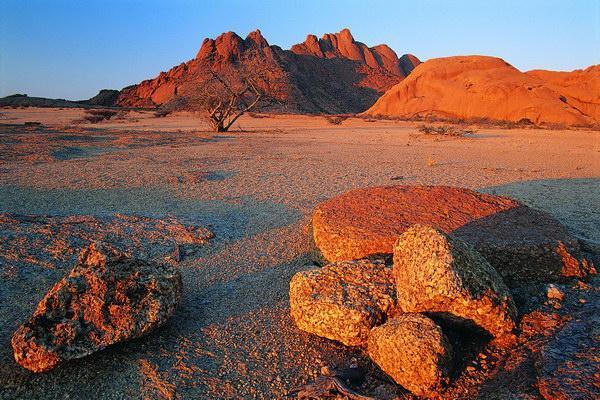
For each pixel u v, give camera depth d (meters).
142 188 11.26
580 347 3.28
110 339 3.94
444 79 84.81
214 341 4.24
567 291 4.52
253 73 43.91
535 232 5.29
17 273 5.48
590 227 7.42
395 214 6.14
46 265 5.77
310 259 6.34
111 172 13.66
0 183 11.48
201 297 5.20
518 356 3.49
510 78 74.50
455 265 3.71
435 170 14.65
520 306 4.31
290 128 44.47
